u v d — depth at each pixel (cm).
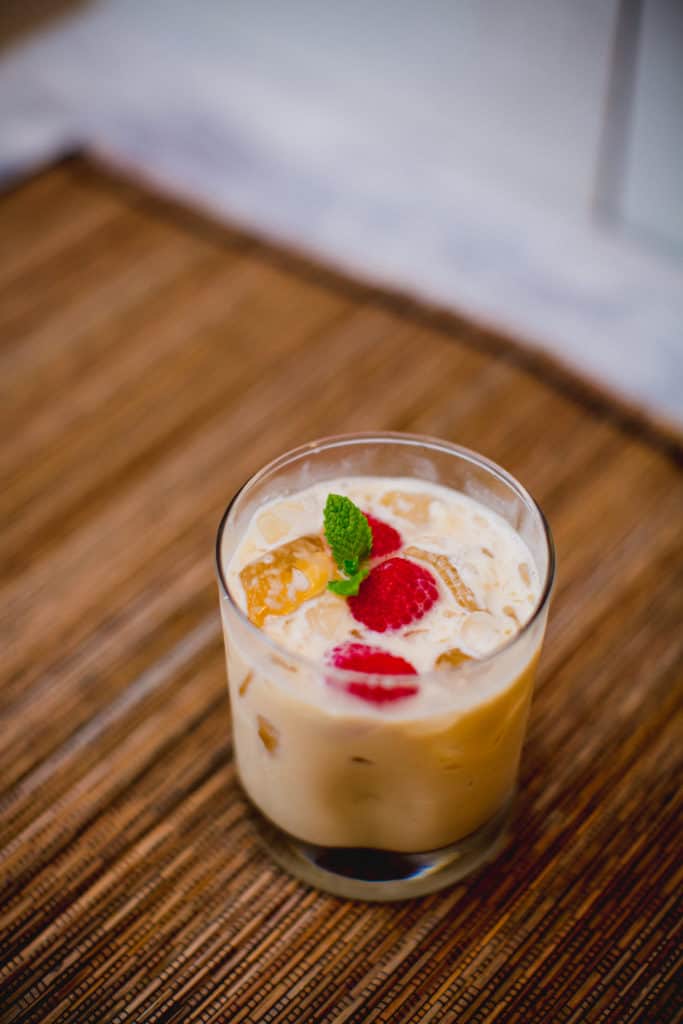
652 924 41
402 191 69
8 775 44
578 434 53
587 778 44
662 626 47
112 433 54
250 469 52
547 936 40
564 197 69
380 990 39
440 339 57
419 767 37
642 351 60
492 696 36
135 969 40
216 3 77
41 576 49
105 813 43
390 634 38
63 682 46
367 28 72
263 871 42
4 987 39
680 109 62
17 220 63
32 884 41
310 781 38
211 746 45
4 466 52
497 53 67
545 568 37
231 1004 39
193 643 47
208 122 74
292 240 62
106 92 76
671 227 66
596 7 62
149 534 50
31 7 82
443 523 41
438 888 41
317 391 55
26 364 56
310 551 39
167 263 60
